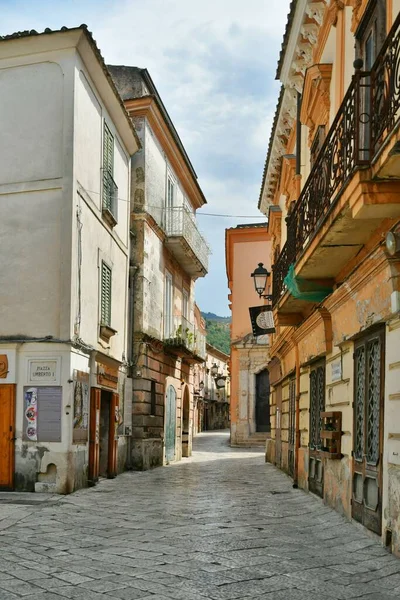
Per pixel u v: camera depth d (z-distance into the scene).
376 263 7.82
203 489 14.73
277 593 5.68
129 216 20.38
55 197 14.44
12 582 6.06
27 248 14.42
